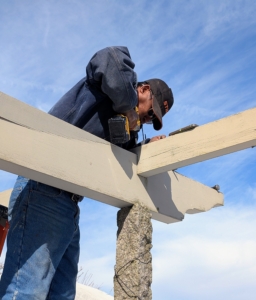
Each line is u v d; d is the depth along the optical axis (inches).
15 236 98.0
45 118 98.4
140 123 125.6
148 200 121.0
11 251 97.2
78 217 109.3
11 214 103.5
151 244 114.9
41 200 100.0
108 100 112.7
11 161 89.4
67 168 100.3
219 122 111.0
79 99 111.2
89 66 108.3
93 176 106.2
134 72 109.3
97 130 111.7
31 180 102.1
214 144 109.7
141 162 121.1
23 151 92.1
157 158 118.6
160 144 119.6
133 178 118.7
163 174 130.5
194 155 112.4
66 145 101.7
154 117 124.1
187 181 139.6
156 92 124.3
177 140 116.9
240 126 107.0
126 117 110.5
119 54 106.3
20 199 101.7
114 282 110.9
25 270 94.0
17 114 93.0
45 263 96.1
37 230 97.7
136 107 119.0
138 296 105.6
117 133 108.3
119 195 112.1
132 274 108.6
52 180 98.7
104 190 108.2
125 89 105.1
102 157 110.7
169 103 128.0
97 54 106.8
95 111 112.0
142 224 114.6
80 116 109.4
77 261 115.8
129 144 124.4
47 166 96.0
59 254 100.3
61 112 109.7
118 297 108.5
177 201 132.0
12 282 93.6
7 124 90.9
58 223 100.9
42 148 96.1
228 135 108.3
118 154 116.0
